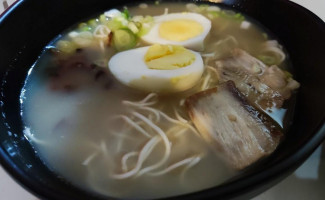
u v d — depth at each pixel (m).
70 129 0.21
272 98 0.21
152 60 0.23
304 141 0.16
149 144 0.20
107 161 0.20
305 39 0.23
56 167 0.20
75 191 0.17
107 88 0.24
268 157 0.18
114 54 0.26
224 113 0.20
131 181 0.19
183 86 0.23
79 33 0.28
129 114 0.22
